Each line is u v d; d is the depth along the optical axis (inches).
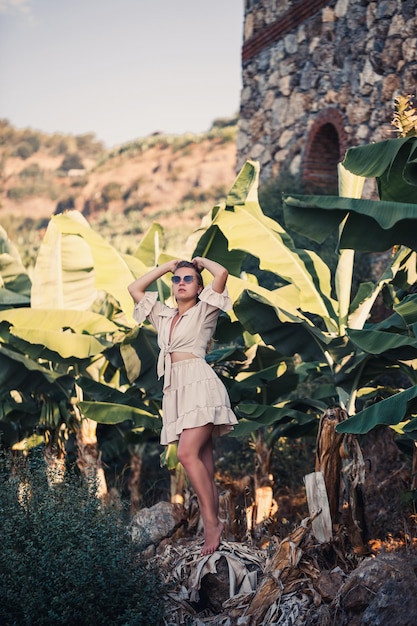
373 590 183.6
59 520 191.8
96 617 178.4
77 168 4015.8
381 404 211.6
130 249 1101.7
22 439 330.6
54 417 301.3
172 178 2844.5
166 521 242.2
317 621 187.3
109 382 324.2
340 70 466.6
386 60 411.2
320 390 291.0
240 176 275.7
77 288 313.3
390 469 304.0
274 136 559.2
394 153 208.1
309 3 508.7
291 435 291.4
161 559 216.4
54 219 276.5
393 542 242.5
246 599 199.9
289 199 214.4
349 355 245.3
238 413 279.3
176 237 1667.1
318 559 215.8
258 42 589.0
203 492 198.7
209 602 208.2
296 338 253.0
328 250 429.1
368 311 261.0
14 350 302.2
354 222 206.1
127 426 340.8
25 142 4111.7
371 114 425.4
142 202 2800.2
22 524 195.0
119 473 386.0
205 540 206.4
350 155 221.1
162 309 208.2
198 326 199.3
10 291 314.8
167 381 197.2
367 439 325.1
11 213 3134.8
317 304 259.4
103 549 188.9
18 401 340.8
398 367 243.3
